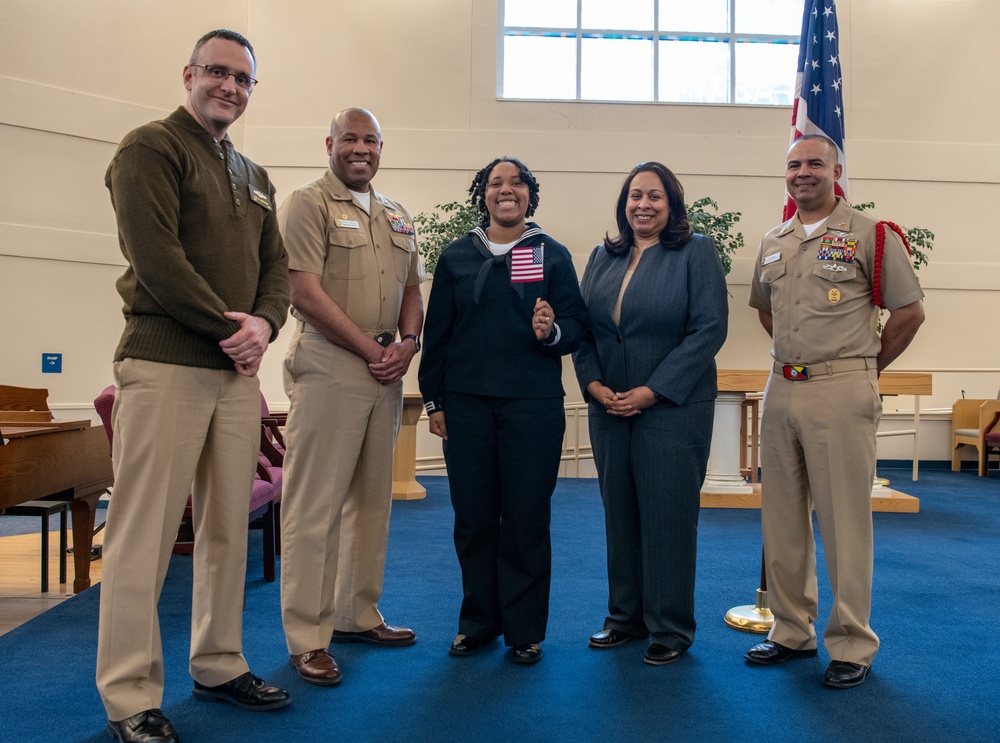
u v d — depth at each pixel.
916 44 7.47
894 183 7.46
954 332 7.50
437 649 2.62
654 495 2.51
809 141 2.49
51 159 6.13
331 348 2.45
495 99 7.32
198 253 2.02
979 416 7.30
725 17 7.61
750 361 7.35
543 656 2.55
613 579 2.70
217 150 2.10
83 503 3.46
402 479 5.94
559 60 7.53
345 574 2.67
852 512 2.39
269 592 3.36
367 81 7.27
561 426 2.54
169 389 1.95
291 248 2.43
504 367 2.49
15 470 2.91
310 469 2.42
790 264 2.54
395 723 2.04
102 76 6.32
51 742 1.91
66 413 6.18
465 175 7.30
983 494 6.18
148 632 1.92
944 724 2.06
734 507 5.48
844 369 2.41
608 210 7.35
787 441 2.51
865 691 2.29
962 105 7.50
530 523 2.49
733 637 2.78
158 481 1.94
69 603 3.21
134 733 1.85
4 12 5.96
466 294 2.54
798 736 1.98
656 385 2.48
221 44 2.06
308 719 2.06
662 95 7.58
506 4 7.52
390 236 2.62
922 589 3.47
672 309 2.54
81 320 6.25
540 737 1.96
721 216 6.70
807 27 3.45
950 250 7.49
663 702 2.19
